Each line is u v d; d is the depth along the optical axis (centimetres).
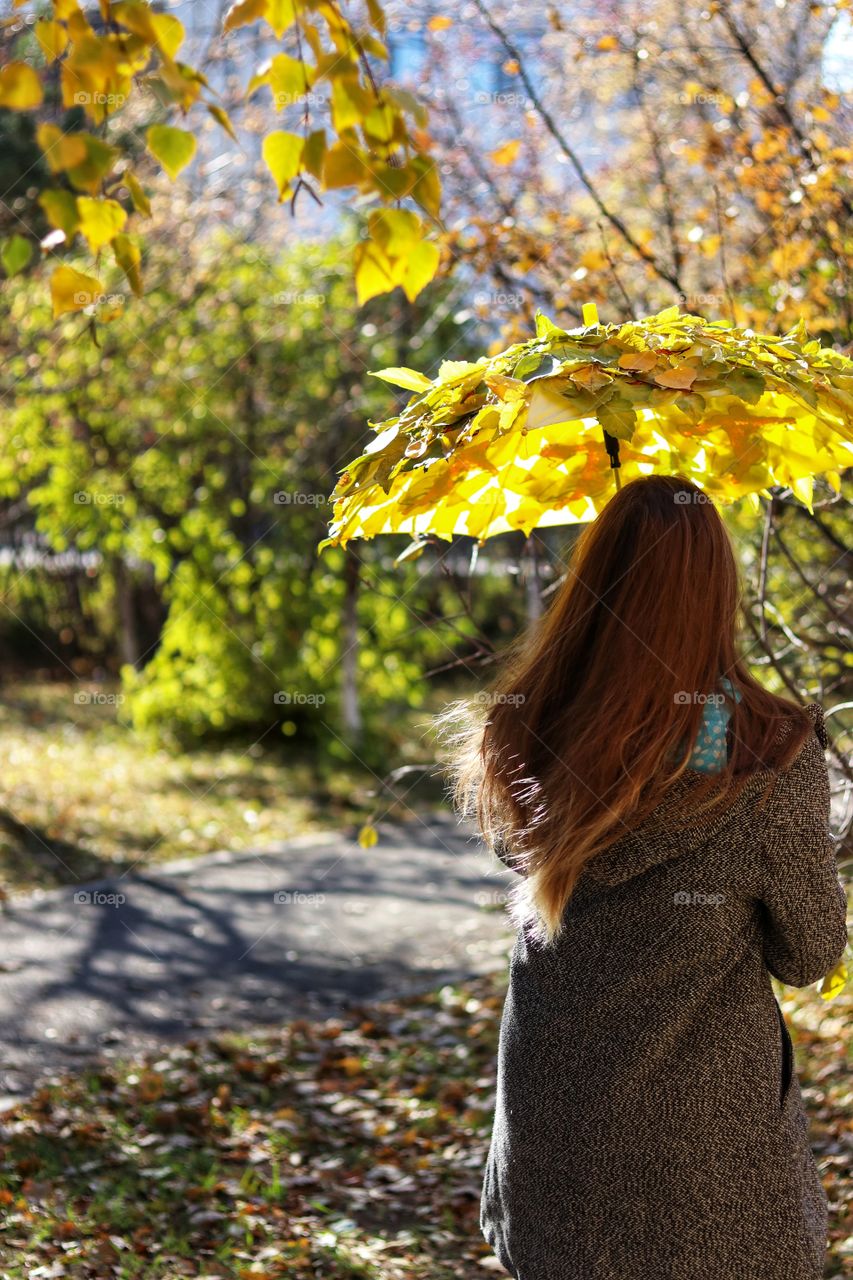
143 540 1117
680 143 482
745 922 163
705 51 493
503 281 443
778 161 409
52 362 995
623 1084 159
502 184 523
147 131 145
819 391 183
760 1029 162
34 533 1458
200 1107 440
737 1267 157
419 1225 361
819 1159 373
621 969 162
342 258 1034
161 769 1091
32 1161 384
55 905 710
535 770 173
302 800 1017
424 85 549
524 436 200
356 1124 442
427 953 653
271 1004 573
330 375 1036
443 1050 515
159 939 661
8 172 970
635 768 159
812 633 438
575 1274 160
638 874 162
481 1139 425
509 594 744
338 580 1066
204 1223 351
